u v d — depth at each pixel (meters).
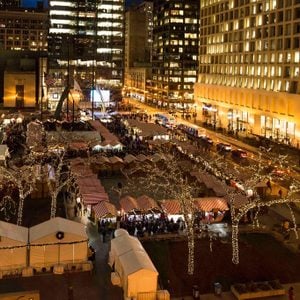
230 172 61.78
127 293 32.41
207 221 48.56
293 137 105.88
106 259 39.31
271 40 115.94
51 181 55.81
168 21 199.00
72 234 36.56
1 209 49.75
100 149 81.88
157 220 47.00
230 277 36.59
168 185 50.81
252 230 47.00
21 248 35.97
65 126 95.75
